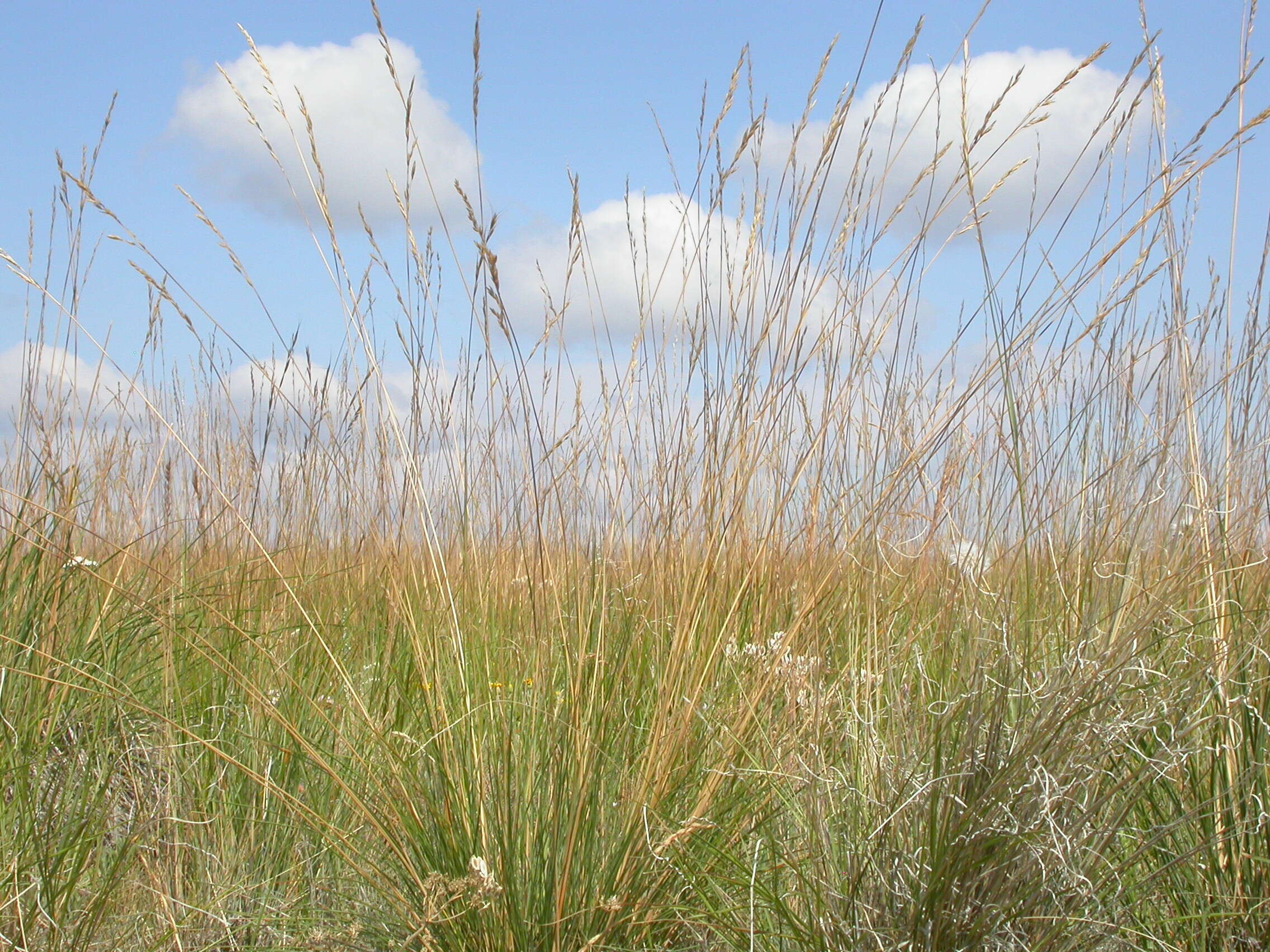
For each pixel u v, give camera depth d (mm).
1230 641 2309
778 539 2850
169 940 2268
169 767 2672
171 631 2824
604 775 2314
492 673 2746
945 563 2717
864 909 2072
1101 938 2025
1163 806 2334
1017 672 2182
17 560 2941
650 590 2811
